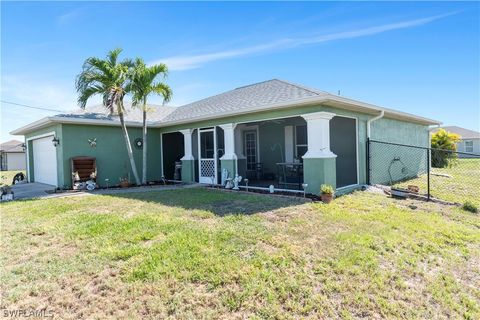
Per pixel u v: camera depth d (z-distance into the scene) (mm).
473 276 3432
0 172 27109
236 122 10008
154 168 13266
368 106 8617
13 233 4879
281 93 9492
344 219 5391
